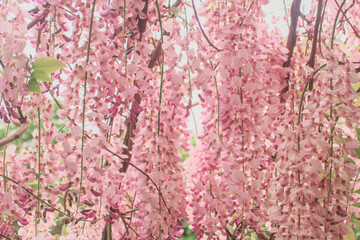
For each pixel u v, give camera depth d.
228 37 1.22
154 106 1.21
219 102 1.25
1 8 1.10
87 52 1.10
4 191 1.27
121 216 1.38
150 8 1.29
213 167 1.34
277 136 1.36
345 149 1.15
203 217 1.32
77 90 1.13
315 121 1.15
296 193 1.10
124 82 1.13
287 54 1.43
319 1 1.34
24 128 1.30
